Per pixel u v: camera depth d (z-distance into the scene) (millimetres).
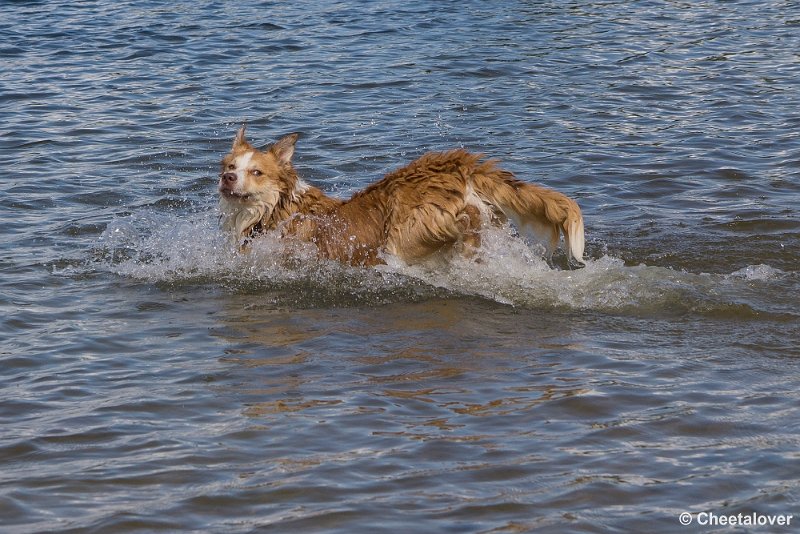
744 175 17219
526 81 23391
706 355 10477
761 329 11156
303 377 10000
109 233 14453
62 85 23109
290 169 13203
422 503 7746
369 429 8898
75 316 11633
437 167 12859
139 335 11102
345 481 8055
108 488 7984
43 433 8867
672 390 9633
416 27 28562
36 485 8023
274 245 13070
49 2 32219
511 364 10281
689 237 14281
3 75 23891
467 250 12836
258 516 7586
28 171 17438
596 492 7891
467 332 11172
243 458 8430
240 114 20984
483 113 21062
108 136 19531
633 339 10930
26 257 13531
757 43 26719
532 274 12758
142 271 13070
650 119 20703
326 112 21078
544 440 8703
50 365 10305
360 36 27578
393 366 10250
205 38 27453
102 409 9320
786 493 7855
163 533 7383
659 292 12156
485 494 7867
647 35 27703
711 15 30094
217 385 9828
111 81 23469
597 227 14789
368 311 11836
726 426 8922
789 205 15578
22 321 11438
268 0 32500
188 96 22250
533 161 18156
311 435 8789
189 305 12023
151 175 17344
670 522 7512
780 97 22016
